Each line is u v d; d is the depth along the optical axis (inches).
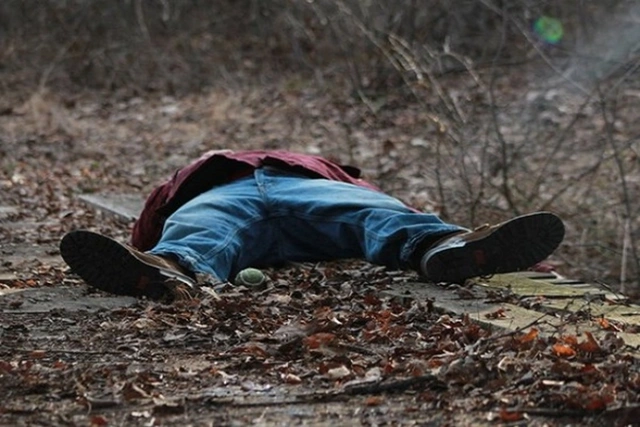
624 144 716.7
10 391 271.1
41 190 709.9
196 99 1139.9
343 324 323.0
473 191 674.8
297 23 1227.2
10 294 374.0
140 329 323.6
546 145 818.8
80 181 757.9
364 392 266.7
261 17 1300.4
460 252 371.9
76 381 276.2
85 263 359.6
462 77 1079.6
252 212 402.6
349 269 406.9
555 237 374.6
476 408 254.4
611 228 677.9
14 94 1149.7
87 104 1128.8
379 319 327.3
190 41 1268.5
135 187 745.6
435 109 763.4
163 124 1037.2
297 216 405.1
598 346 285.0
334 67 1152.8
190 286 358.3
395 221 385.1
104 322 335.9
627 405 247.8
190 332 319.3
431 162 788.6
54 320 340.5
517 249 374.0
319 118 1027.9
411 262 382.3
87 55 1231.5
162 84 1191.6
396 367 279.6
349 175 445.1
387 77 1071.0
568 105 964.0
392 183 759.7
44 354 303.9
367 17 1108.5
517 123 909.8
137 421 252.8
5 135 978.1
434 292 367.2
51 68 1174.3
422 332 317.7
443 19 1168.8
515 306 346.3
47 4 1286.9
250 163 419.2
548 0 986.7
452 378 267.9
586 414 248.4
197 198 407.5
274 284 380.5
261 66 1222.3
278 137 972.6
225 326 321.7
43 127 1015.6
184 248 378.6
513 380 267.1
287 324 320.2
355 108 1015.6
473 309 340.2
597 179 769.6
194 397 265.4
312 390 270.7
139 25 1282.0
